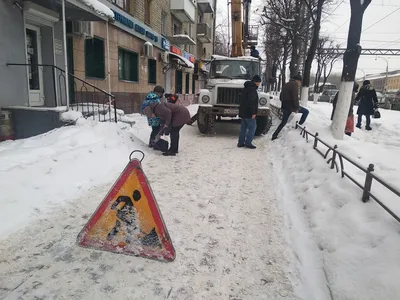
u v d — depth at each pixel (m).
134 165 2.91
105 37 11.40
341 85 7.44
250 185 5.07
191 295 2.44
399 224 2.68
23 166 4.25
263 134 10.14
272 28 22.47
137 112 14.84
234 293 2.48
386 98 26.59
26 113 7.10
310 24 17.25
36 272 2.64
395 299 1.97
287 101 8.72
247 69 10.71
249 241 3.28
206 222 3.69
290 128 9.30
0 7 6.97
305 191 4.35
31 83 8.61
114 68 12.30
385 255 2.37
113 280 2.58
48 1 7.54
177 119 6.96
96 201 4.18
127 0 13.64
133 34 13.75
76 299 2.35
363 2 6.96
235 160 6.73
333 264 2.62
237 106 9.51
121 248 2.95
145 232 2.91
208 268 2.79
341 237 2.90
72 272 2.66
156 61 17.33
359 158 5.62
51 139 6.03
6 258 2.82
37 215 3.64
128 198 2.92
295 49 16.66
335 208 3.50
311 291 2.48
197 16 28.33
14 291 2.40
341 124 7.45
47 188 4.18
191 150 7.68
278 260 2.94
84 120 7.04
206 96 9.71
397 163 5.36
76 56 9.91
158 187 4.84
